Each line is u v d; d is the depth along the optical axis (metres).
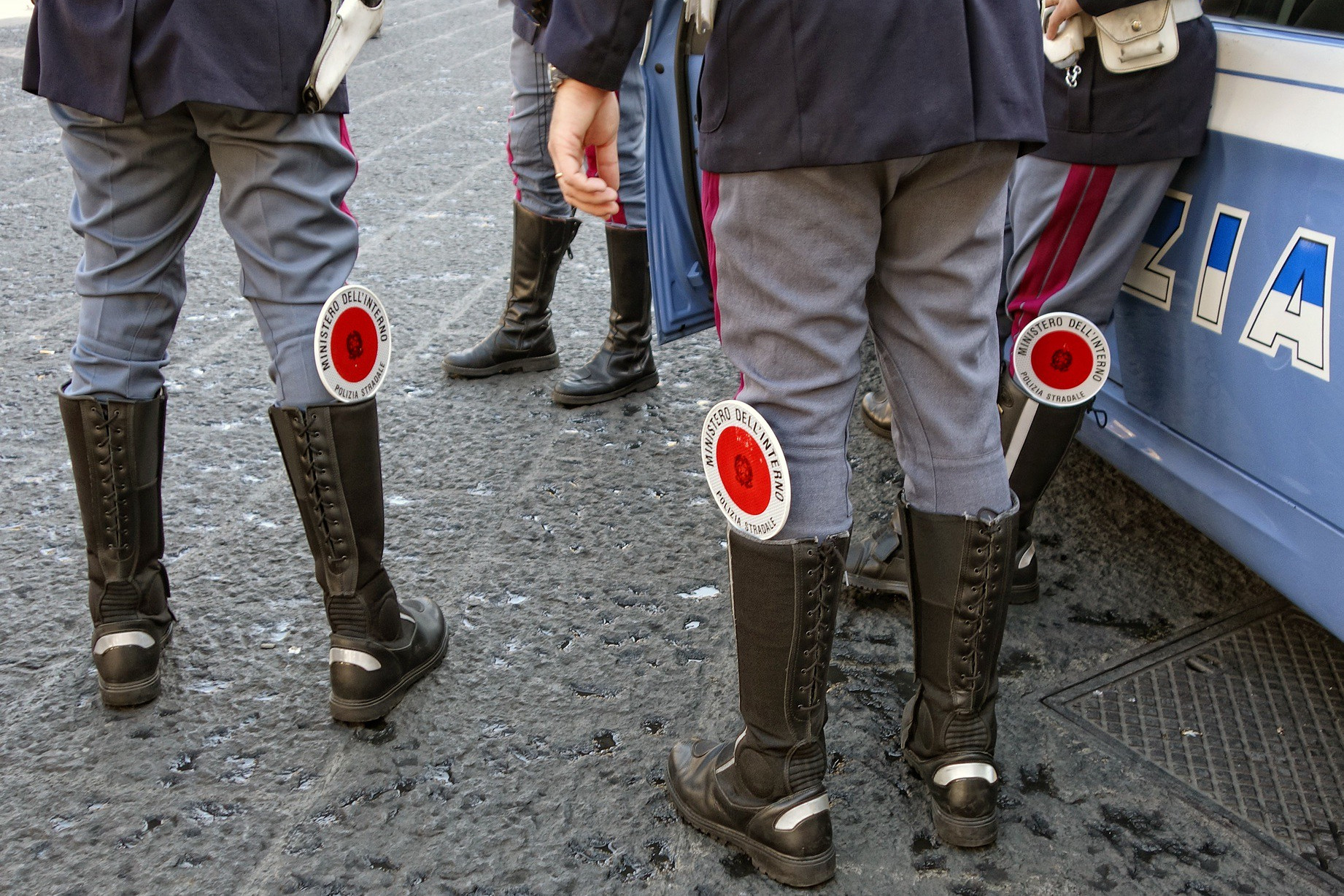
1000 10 1.22
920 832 1.61
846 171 1.21
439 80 6.85
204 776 1.72
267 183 1.56
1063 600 2.15
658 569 2.26
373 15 1.56
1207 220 1.76
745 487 1.37
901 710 1.86
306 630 2.07
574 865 1.56
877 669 1.96
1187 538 2.34
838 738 1.80
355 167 1.69
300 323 1.63
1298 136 1.57
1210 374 1.81
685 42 1.94
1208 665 1.96
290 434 1.66
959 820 1.56
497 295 3.66
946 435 1.42
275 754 1.77
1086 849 1.58
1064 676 1.94
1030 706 1.86
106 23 1.45
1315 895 1.50
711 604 2.15
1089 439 2.23
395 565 2.27
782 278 1.28
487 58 7.62
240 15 1.45
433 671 1.95
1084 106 1.71
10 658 1.98
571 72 1.41
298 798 1.68
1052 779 1.70
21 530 2.37
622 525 2.42
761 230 1.26
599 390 2.95
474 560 2.29
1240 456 1.78
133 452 1.75
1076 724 1.82
